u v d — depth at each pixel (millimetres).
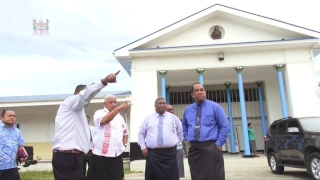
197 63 15906
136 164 14016
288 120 9984
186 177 10758
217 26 16344
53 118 17016
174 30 15938
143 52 15695
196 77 18078
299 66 15438
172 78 18125
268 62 15602
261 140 18297
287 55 15594
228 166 13398
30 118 17094
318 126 8875
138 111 15570
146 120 6180
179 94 19250
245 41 16078
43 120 17031
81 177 4496
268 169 12055
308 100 15109
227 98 18547
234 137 18062
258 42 15219
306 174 10203
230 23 16312
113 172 5430
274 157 10570
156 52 15727
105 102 5734
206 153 4824
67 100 4570
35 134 16875
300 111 15023
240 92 15430
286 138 9680
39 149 16688
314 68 15344
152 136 5922
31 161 11930
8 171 5535
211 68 15938
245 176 10242
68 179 4336
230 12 15641
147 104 15633
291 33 15852
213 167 4785
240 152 18094
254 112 18688
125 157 15844
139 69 16062
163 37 16234
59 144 4406
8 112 5730
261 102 18406
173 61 16047
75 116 4520
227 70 16594
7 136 5621
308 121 9234
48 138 16812
